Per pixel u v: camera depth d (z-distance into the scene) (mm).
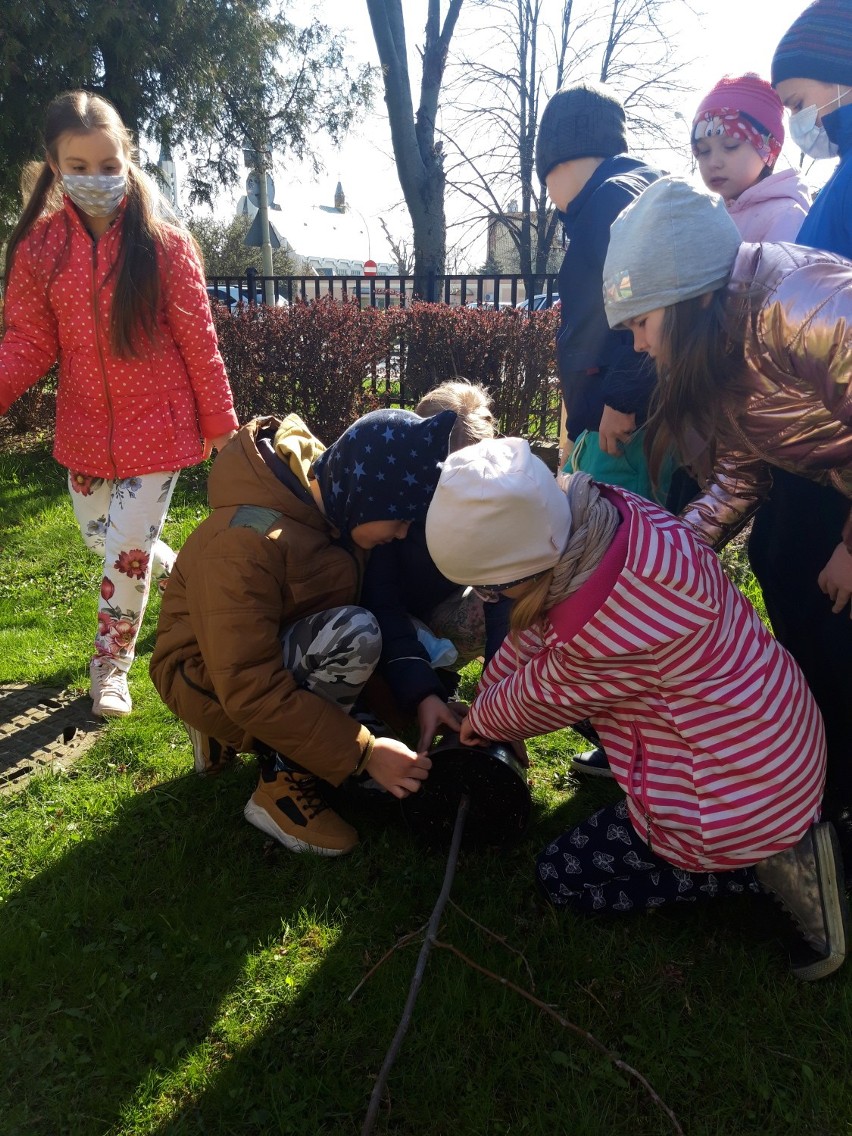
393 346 6762
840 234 1939
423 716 2170
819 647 2037
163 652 2275
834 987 1800
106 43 8344
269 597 2033
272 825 2254
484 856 2207
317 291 8070
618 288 1745
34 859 2242
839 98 1907
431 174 12977
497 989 1807
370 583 2334
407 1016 1565
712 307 1673
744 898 2043
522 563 1635
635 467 2488
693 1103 1585
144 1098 1611
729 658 1699
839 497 1923
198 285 2881
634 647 1639
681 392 1741
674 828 1755
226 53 9477
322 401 6578
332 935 1968
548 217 19578
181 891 2105
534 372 6391
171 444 2898
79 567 4344
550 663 1774
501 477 1614
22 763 2699
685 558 1644
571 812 2396
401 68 12320
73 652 3453
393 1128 1554
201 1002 1809
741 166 2580
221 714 2225
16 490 5883
